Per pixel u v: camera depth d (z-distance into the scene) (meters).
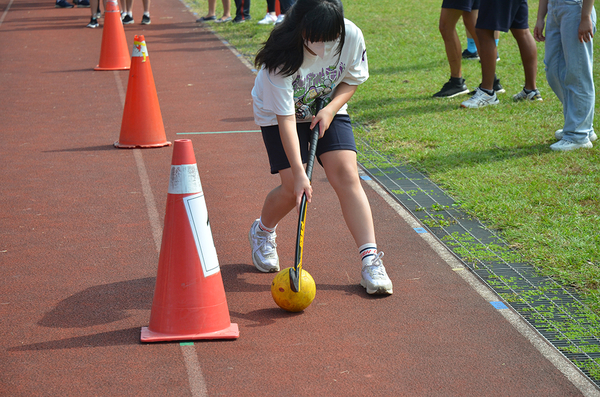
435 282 3.62
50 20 16.47
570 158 5.39
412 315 3.29
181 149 2.99
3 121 7.25
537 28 5.88
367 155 5.75
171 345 3.00
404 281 3.65
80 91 8.78
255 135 6.69
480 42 7.01
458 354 2.94
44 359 2.88
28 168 5.63
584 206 4.48
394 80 8.59
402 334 3.12
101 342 3.03
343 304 3.41
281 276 3.26
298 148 3.26
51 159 5.89
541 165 5.28
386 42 11.18
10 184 5.23
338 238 4.24
